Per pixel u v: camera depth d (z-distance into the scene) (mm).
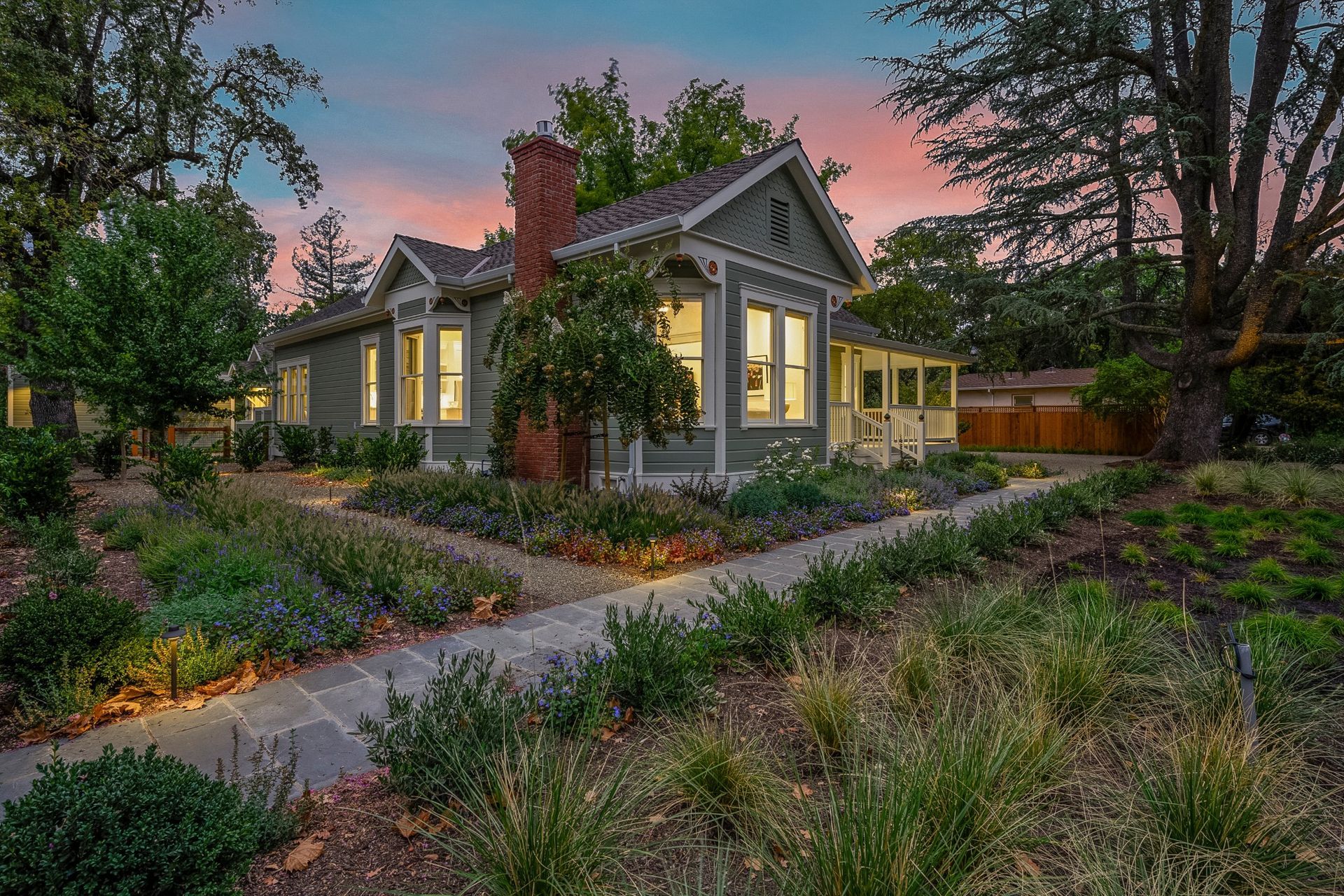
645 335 7750
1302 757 2559
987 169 16203
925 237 18250
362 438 13945
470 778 2262
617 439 10258
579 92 27984
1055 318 14297
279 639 3822
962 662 3461
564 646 4059
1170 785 2162
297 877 1919
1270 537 7426
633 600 5133
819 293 12719
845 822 1769
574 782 2098
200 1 17922
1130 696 3078
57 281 9500
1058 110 16719
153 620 3869
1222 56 13703
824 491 9781
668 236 9578
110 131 17047
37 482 7465
